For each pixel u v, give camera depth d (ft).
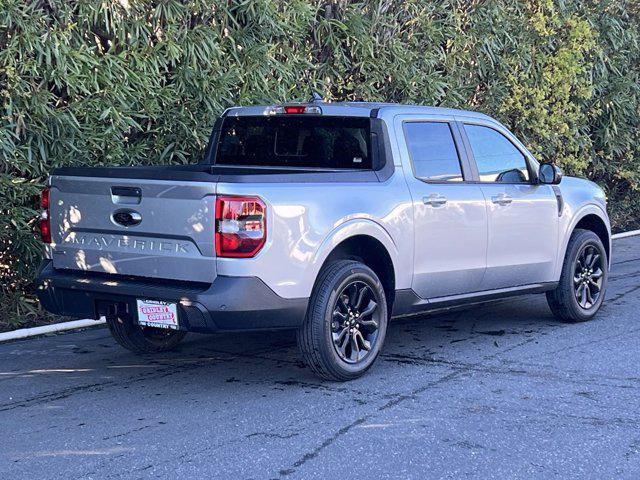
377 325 20.72
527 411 18.37
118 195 19.31
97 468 15.62
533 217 24.45
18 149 25.26
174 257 18.65
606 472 15.51
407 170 21.50
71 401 19.19
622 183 49.98
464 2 37.52
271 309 18.56
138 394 19.63
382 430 17.33
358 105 22.12
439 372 21.11
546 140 42.34
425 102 35.99
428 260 21.79
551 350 23.11
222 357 22.63
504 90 39.93
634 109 46.98
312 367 19.86
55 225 20.43
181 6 27.73
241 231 18.08
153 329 22.81
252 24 29.84
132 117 28.12
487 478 15.26
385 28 34.19
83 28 26.50
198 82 28.60
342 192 19.85
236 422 17.79
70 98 27.07
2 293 26.76
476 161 23.40
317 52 32.96
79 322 26.21
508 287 24.32
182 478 15.21
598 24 45.16
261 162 23.03
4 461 15.96
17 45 24.85
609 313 27.58
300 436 17.03
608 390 19.75
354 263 20.13
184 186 18.35
